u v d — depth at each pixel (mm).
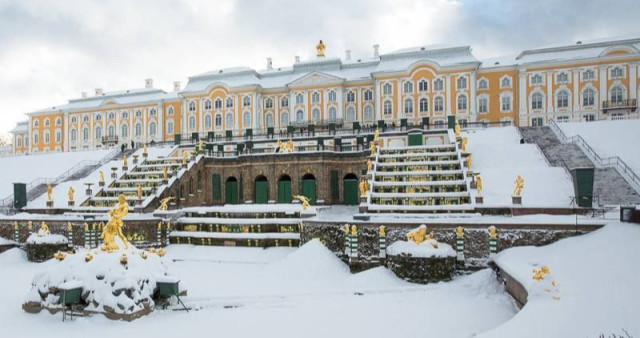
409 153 45719
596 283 16844
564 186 34125
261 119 80812
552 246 24156
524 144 44969
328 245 29812
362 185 35438
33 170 58062
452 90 70438
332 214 39188
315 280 25812
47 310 19750
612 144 43562
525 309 15133
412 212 33719
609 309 14109
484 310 19469
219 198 52375
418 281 24109
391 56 75188
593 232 23844
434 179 39344
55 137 95438
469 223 26344
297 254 28453
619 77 65875
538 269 19047
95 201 43531
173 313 19953
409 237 25312
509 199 32812
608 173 36375
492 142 47844
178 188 45688
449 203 35500
